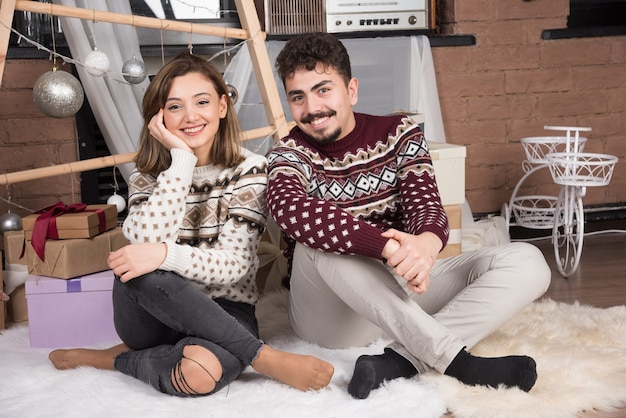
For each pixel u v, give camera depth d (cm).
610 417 151
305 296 176
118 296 162
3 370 179
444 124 335
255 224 175
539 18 336
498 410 149
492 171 343
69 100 225
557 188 348
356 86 181
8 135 290
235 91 246
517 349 182
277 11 317
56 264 200
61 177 300
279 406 152
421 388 158
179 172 169
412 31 328
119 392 162
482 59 334
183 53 180
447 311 168
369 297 159
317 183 178
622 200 359
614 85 348
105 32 277
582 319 208
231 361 159
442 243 162
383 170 180
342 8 320
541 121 343
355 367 159
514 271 168
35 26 298
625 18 376
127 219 173
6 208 294
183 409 152
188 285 158
